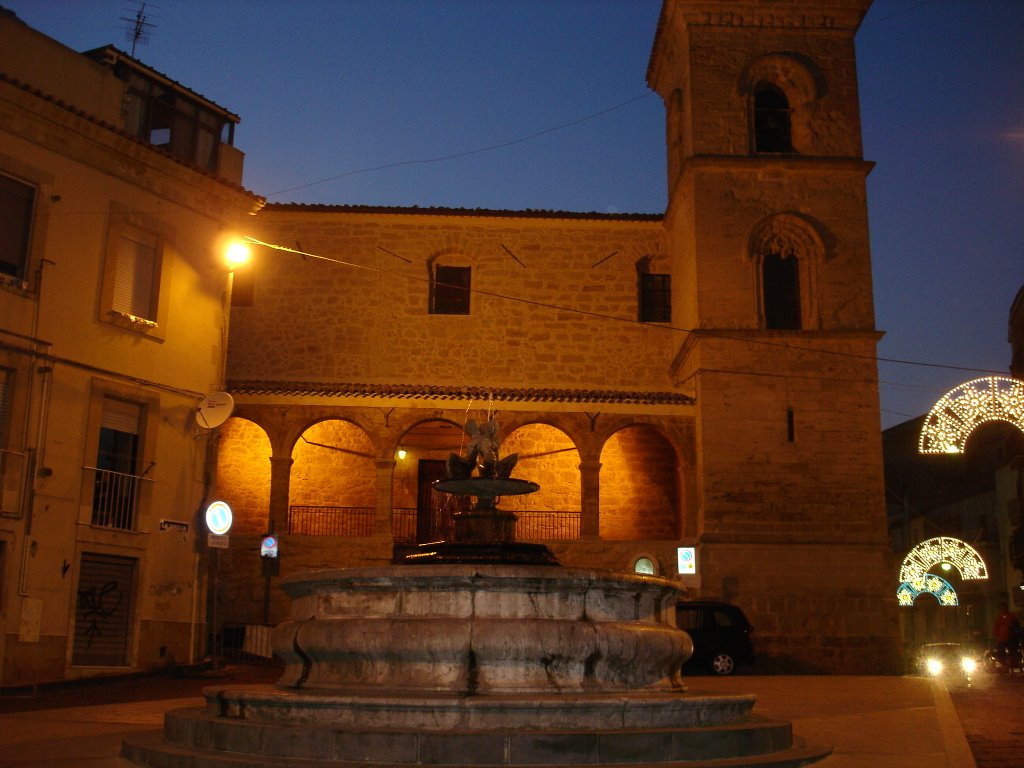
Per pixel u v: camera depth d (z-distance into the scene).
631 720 10.46
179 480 24.38
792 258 31.94
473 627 11.16
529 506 33.25
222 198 26.27
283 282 34.44
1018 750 11.95
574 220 34.97
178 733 11.10
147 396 23.91
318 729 9.93
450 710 10.20
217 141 27.45
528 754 9.70
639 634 11.82
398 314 34.38
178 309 24.94
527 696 10.61
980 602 46.50
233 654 27.38
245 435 33.47
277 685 12.54
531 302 34.66
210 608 29.67
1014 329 39.69
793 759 10.38
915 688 20.16
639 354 34.47
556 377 34.19
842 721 14.04
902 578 45.00
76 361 22.47
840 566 29.27
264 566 30.17
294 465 33.47
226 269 26.36
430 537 33.31
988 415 21.78
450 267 35.16
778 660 28.55
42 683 20.33
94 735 12.75
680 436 31.38
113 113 24.36
